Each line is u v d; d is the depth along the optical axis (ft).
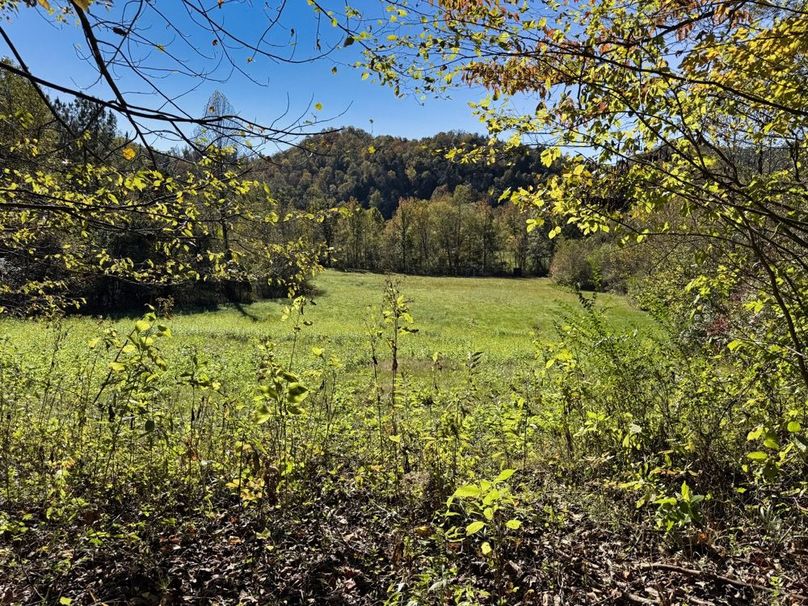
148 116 6.73
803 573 10.64
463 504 13.02
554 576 11.48
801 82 10.32
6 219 15.46
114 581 11.44
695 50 8.92
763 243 11.23
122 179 13.16
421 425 19.83
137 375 12.38
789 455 10.82
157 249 16.88
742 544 12.02
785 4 9.57
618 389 17.13
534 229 12.75
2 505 13.71
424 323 89.45
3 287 21.68
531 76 10.34
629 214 11.37
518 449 17.80
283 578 11.98
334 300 120.88
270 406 15.30
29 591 10.77
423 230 255.91
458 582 11.29
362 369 45.09
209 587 11.55
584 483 15.64
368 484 16.61
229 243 18.12
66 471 14.17
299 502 15.03
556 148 10.48
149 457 15.64
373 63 10.55
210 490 15.39
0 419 16.99
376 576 12.05
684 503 8.38
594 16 9.80
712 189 9.75
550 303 125.70
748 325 15.57
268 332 65.67
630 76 9.30
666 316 18.80
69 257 18.40
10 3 9.78
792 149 11.66
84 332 42.57
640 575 11.43
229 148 10.58
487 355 53.88
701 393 15.56
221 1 6.35
